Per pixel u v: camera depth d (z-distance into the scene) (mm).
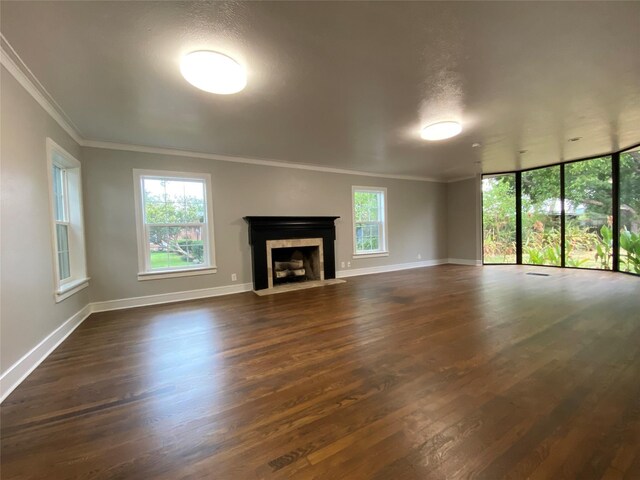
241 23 1751
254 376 2031
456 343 2490
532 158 5562
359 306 3773
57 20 1668
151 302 4199
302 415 1580
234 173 4922
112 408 1690
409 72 2357
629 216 5137
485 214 7371
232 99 2754
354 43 1976
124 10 1610
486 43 2004
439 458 1250
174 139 3877
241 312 3660
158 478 1188
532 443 1320
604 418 1479
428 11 1687
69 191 3551
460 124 3547
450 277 5734
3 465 1274
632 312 3162
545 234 6559
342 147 4496
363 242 6605
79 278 3553
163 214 4371
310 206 5766
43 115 2621
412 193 7328
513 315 3203
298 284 5348
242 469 1222
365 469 1203
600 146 4754
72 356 2438
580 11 1706
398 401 1682
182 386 1921
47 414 1646
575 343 2410
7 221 1979
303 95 2713
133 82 2391
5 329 1903
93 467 1253
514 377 1907
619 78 2510
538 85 2609
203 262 4680
